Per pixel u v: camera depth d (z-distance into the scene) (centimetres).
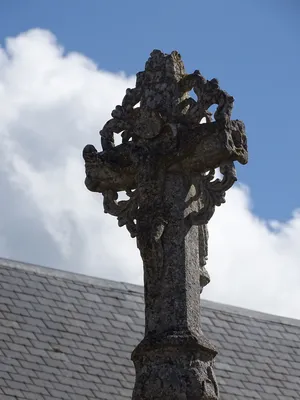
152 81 1783
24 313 2539
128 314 2667
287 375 2714
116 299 2698
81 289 2683
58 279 2681
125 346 2561
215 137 1714
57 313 2580
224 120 1714
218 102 1728
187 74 1781
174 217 1725
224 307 2862
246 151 1731
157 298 1700
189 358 1656
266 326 2866
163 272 1706
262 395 2611
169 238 1719
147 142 1764
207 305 2839
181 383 1642
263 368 2703
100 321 2608
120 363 2503
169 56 1788
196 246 1733
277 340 2833
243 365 2683
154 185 1741
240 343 2759
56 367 2422
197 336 1670
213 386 1658
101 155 1795
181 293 1698
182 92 1767
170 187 1739
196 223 1722
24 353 2428
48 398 2338
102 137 1808
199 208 1748
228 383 2598
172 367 1653
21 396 2314
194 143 1725
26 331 2491
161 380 1648
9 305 2542
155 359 1664
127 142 1798
